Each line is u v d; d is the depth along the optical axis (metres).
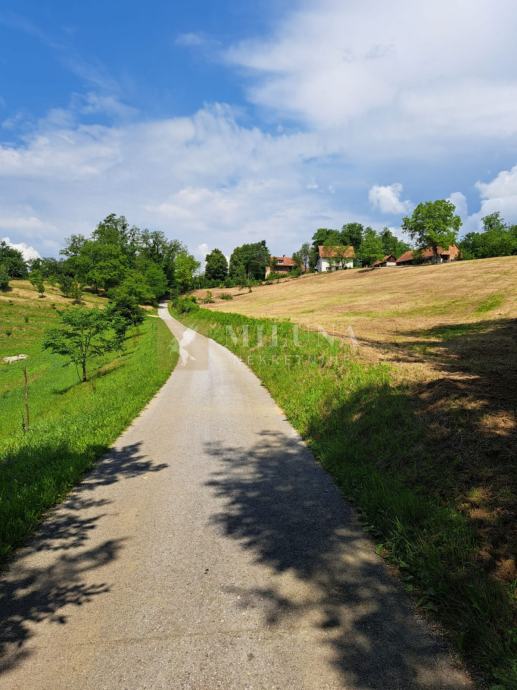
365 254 92.69
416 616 3.18
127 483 6.04
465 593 3.24
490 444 5.34
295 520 4.76
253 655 2.85
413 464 5.49
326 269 110.06
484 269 52.12
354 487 5.43
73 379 22.08
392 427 6.68
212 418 9.38
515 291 35.44
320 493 5.44
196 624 3.17
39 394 20.48
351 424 7.36
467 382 8.29
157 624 3.19
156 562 4.04
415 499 4.61
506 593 3.15
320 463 6.50
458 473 4.96
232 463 6.64
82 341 20.61
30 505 5.23
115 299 43.19
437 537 3.97
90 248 93.06
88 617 3.31
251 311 47.66
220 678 2.67
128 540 4.49
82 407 12.15
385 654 2.82
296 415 9.04
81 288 86.31
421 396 7.66
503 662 2.63
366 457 6.15
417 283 51.50
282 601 3.40
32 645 3.03
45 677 2.73
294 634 3.04
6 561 4.19
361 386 8.97
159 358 20.16
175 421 9.27
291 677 2.66
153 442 7.89
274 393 11.45
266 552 4.14
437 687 2.55
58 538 4.60
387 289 51.69
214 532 4.57
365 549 4.13
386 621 3.13
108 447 7.69
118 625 3.20
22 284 85.81
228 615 3.26
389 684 2.58
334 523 4.66
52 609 3.43
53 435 8.60
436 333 21.42
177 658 2.85
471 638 2.88
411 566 3.71
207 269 122.69
